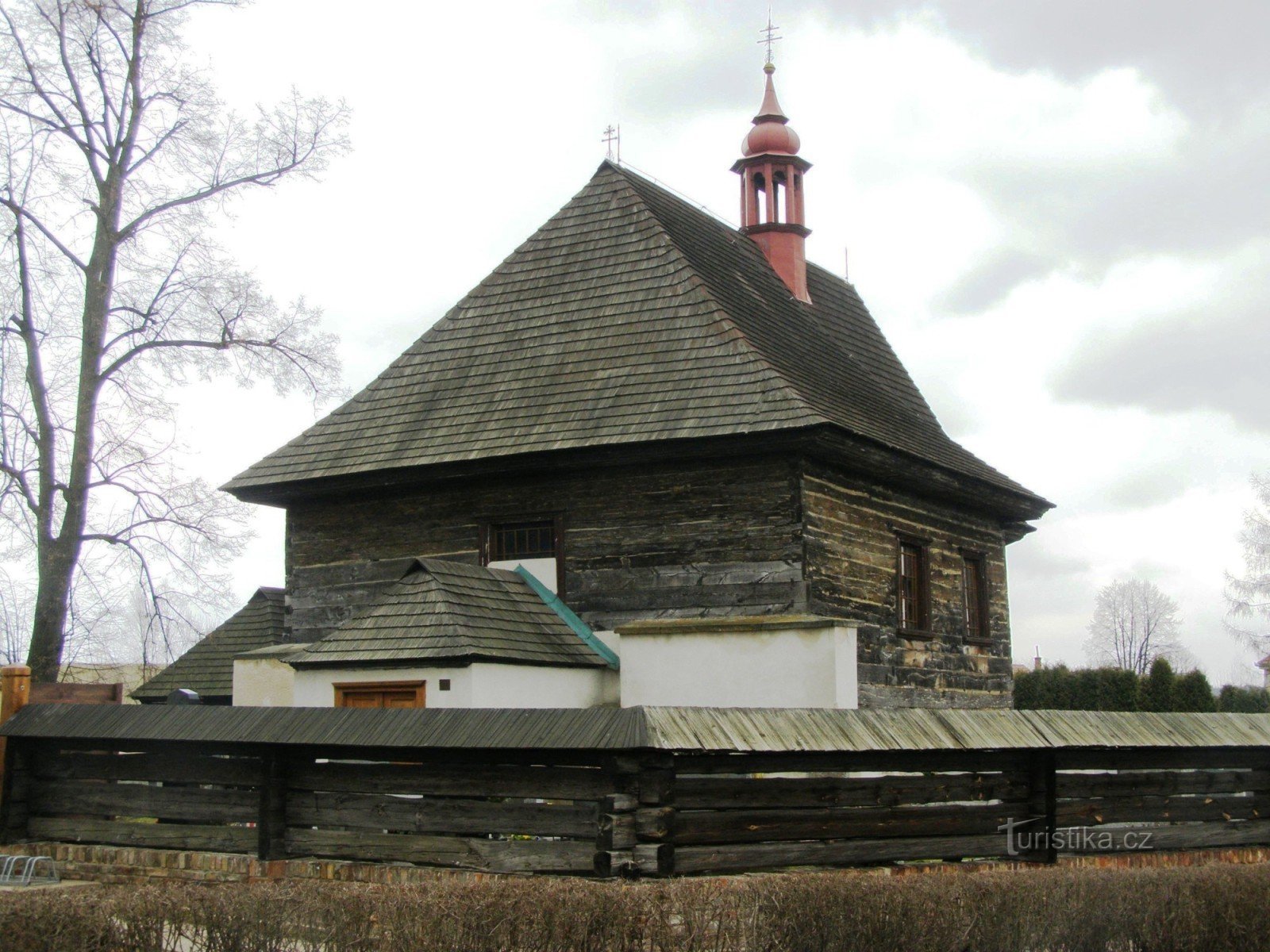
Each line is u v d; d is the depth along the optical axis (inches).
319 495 819.4
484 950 323.9
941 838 514.0
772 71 1040.2
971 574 900.0
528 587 741.9
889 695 760.3
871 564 758.5
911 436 821.2
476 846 461.7
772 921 346.9
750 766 464.1
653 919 334.6
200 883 390.9
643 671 681.0
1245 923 410.9
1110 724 568.1
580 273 839.7
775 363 756.0
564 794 447.8
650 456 713.0
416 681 633.6
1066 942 385.7
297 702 662.5
